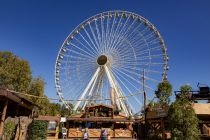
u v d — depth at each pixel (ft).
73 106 142.31
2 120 58.95
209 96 69.41
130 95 136.98
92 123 129.90
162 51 148.77
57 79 154.30
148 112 89.25
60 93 149.48
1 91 56.18
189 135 58.90
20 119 72.64
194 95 70.28
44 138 77.92
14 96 63.72
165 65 146.00
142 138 104.58
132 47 148.25
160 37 148.87
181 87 65.67
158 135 83.51
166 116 68.44
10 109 82.33
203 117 68.54
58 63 157.17
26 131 75.20
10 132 63.82
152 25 149.69
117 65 146.10
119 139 108.27
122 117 128.98
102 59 147.13
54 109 182.70
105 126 128.98
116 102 136.77
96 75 145.59
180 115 59.93
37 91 158.71
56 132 100.94
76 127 128.47
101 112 131.85
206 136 64.75
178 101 62.28
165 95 95.50
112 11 156.97
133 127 127.03
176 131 59.62
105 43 151.02
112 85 140.36
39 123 77.51
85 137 98.37
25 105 77.71
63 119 114.73
